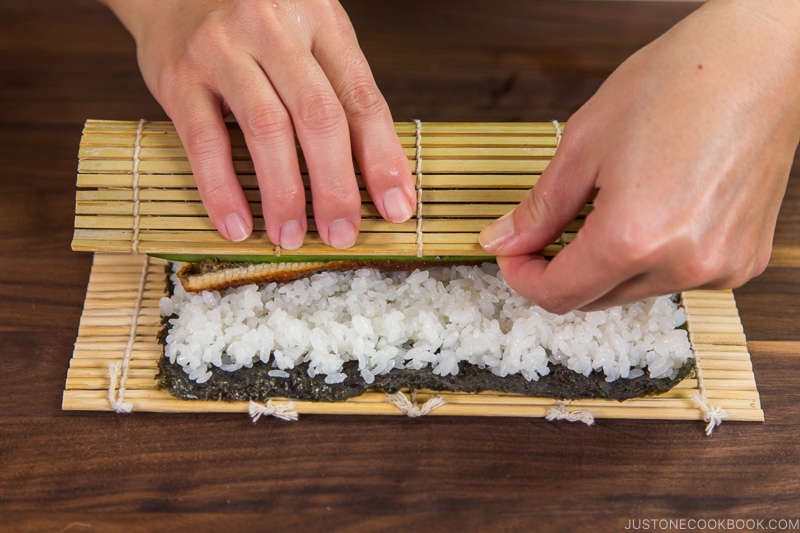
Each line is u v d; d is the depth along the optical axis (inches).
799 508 15.1
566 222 14.1
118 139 15.5
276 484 15.1
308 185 15.1
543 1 20.6
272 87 14.5
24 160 18.1
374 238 15.1
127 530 14.7
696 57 13.2
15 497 14.9
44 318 16.6
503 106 19.1
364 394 15.8
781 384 16.3
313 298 16.2
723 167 12.8
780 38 13.4
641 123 13.0
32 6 20.1
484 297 16.1
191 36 14.9
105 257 17.1
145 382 15.9
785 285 17.2
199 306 15.9
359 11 20.2
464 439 15.6
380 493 15.1
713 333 16.6
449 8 20.4
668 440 15.7
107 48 19.7
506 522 14.9
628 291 13.8
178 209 15.1
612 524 14.9
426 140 15.6
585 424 15.8
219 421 15.7
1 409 15.7
